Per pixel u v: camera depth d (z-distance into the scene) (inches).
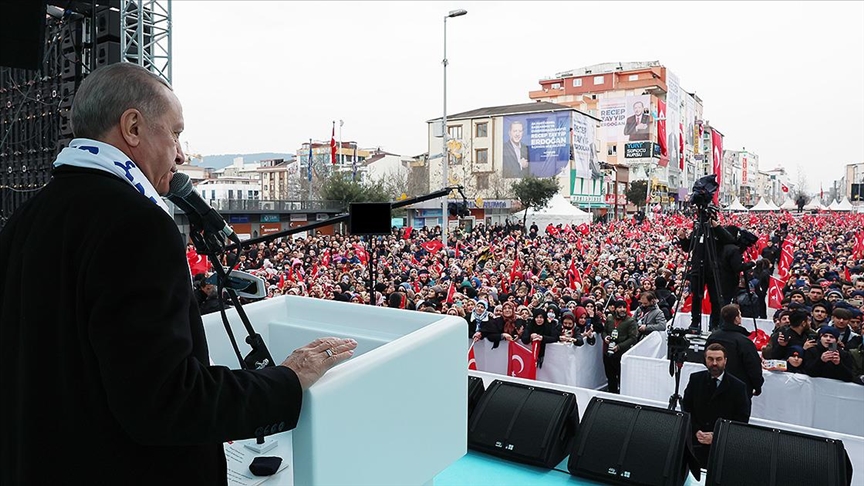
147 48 311.1
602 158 3376.0
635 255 800.9
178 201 59.1
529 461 153.1
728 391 182.5
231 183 3250.5
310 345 52.7
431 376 64.9
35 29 190.4
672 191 3809.1
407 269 614.2
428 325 68.3
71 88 290.0
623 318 323.6
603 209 2682.1
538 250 824.3
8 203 521.7
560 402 160.9
